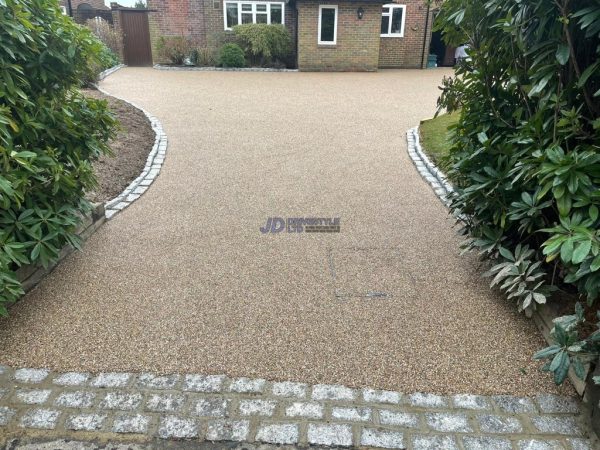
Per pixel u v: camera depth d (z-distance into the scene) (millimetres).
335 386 2197
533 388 2197
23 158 2523
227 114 8547
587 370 2037
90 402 2080
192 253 3557
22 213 2678
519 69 2646
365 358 2391
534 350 2461
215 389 2166
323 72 15312
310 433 1938
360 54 15508
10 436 1907
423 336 2576
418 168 5652
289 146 6613
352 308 2840
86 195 4527
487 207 2844
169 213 4336
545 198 2467
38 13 2893
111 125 3689
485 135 2750
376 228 4051
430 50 18156
